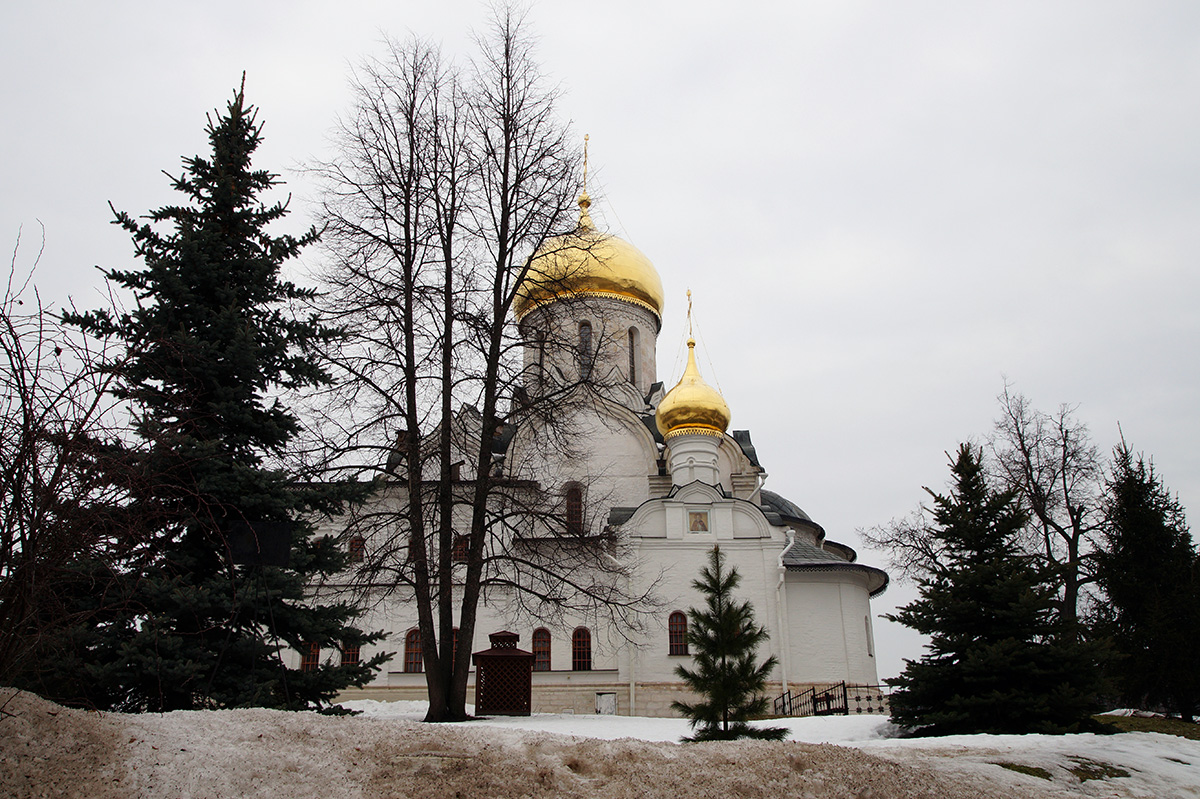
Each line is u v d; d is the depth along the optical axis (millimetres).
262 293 18234
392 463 19969
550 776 10406
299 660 31594
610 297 41438
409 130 21422
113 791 8766
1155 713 25250
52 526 7949
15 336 7914
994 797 11680
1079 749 14820
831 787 11094
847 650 33781
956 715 18438
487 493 20797
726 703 15633
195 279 17281
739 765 11422
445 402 20375
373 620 32219
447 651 19703
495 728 12516
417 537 19672
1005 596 19188
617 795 10141
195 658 15023
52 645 8805
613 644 30266
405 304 20625
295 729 10984
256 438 17609
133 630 15008
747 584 33562
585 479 34125
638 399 39781
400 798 9477
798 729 20984
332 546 18203
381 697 31531
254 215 18797
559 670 32375
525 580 30172
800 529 41250
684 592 33281
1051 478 36688
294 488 17859
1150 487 25312
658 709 31609
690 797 10312
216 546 16141
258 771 9633
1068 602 35031
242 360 16625
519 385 21188
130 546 8922
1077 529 35844
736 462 39125
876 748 14453
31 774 8695
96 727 9898
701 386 37406
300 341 18375
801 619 34156
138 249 17578
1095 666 18578
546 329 21609
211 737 10359
